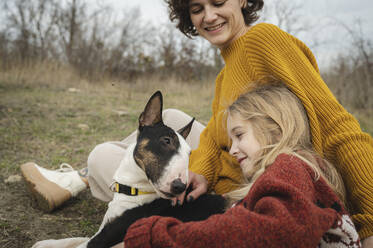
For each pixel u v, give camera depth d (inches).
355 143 62.8
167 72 446.3
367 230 59.0
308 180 50.1
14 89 330.3
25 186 134.3
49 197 113.2
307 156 58.5
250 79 85.1
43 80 381.1
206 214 83.6
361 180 61.1
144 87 376.8
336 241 48.9
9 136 191.3
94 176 112.7
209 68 478.0
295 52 76.2
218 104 107.7
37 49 472.1
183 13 108.0
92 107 283.7
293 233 38.8
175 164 74.8
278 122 61.6
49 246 85.2
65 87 371.6
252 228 39.7
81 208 121.9
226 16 91.3
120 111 274.7
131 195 82.0
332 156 67.2
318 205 50.6
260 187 46.1
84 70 414.3
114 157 109.0
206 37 98.0
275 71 74.5
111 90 367.9
